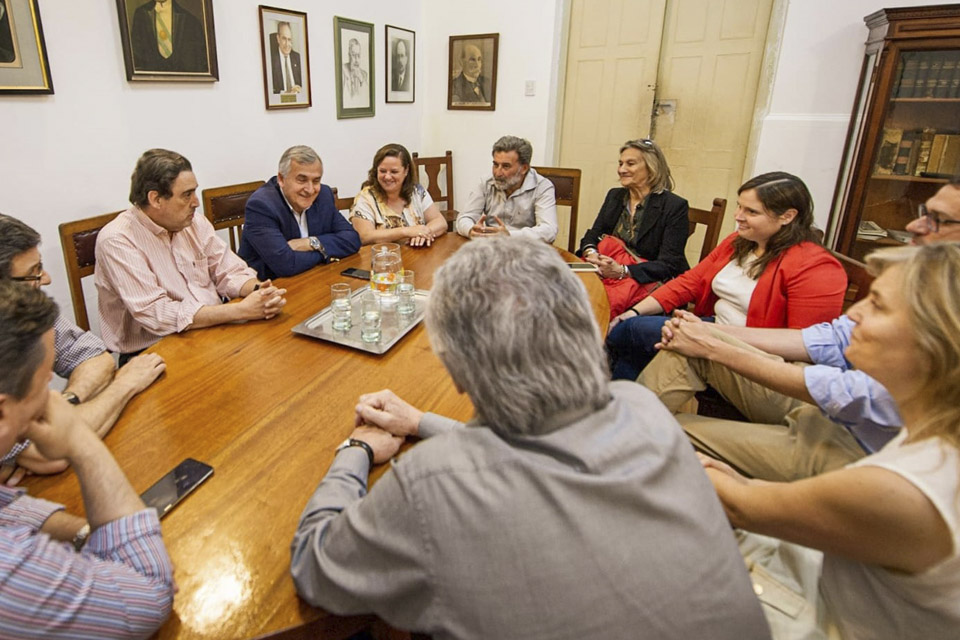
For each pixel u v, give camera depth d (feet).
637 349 6.73
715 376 5.04
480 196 9.46
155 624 2.03
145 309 5.03
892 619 2.47
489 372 1.94
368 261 7.18
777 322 5.80
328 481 2.64
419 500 1.87
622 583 1.74
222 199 7.84
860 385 3.86
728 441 4.38
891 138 9.02
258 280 6.72
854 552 2.41
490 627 1.74
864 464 2.39
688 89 12.01
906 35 8.21
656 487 1.89
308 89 10.98
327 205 7.75
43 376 2.08
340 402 3.72
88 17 7.11
